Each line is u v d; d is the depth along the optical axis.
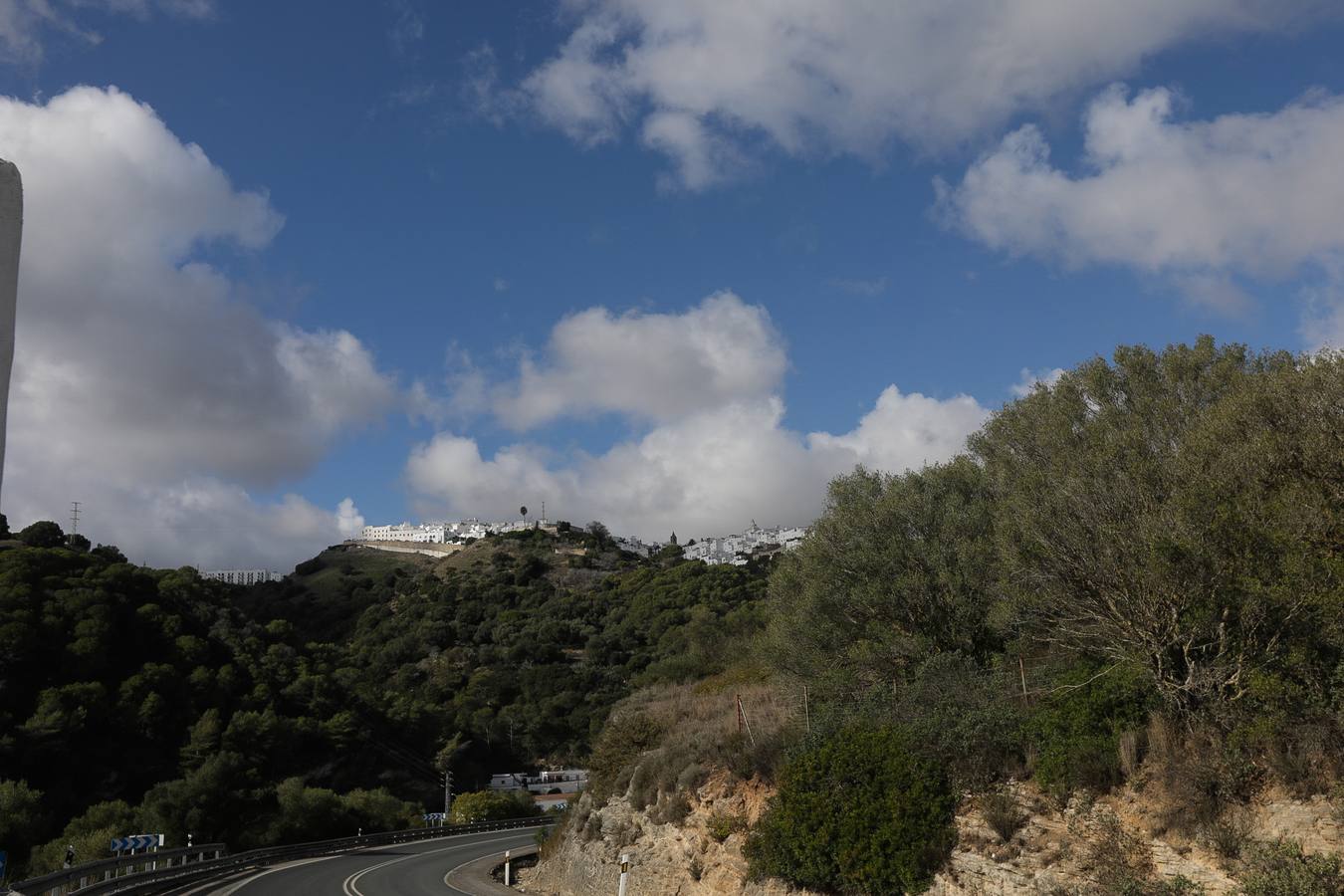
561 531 174.88
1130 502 12.61
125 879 23.00
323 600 135.00
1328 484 11.37
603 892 23.06
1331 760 9.80
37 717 43.41
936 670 16.81
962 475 22.86
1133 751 11.61
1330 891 8.74
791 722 19.03
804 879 15.21
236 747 49.91
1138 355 20.77
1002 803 12.83
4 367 2.83
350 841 40.72
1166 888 10.10
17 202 2.98
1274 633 10.80
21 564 53.66
